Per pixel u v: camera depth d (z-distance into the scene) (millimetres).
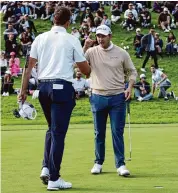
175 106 44312
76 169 15680
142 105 44125
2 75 51344
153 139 23203
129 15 66312
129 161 16938
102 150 15234
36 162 16797
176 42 63750
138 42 59531
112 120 15148
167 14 66500
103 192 12516
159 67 57406
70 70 13102
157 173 14906
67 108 13016
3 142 22375
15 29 62438
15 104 44188
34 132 27594
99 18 60406
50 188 12820
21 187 13141
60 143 12977
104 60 15258
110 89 15211
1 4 69625
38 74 13211
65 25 13367
